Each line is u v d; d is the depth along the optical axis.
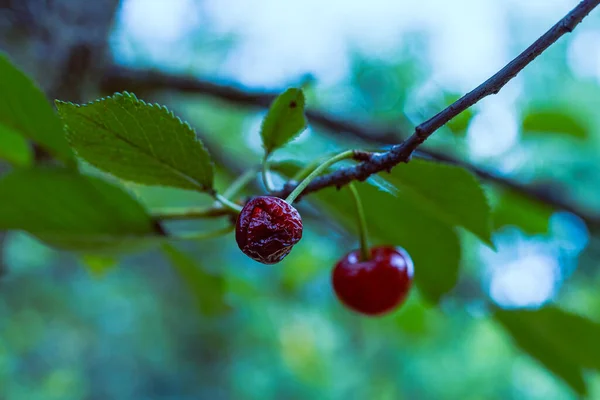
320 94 0.49
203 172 0.28
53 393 1.24
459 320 1.13
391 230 0.33
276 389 1.34
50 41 0.39
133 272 1.27
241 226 0.25
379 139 0.46
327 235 0.56
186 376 1.38
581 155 0.63
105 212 0.31
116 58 0.48
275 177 0.33
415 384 1.26
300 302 0.89
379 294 0.32
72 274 1.26
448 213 0.31
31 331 1.24
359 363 1.25
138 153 0.28
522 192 0.44
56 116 0.30
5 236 0.39
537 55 0.24
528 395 1.34
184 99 0.55
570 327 0.36
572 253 0.78
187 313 1.31
